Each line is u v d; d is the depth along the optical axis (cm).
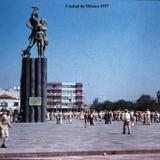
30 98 6366
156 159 1780
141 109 14638
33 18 6369
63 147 2231
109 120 6419
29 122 6372
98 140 2739
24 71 6412
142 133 3578
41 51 6425
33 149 2130
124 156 1914
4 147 2258
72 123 6625
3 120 2283
